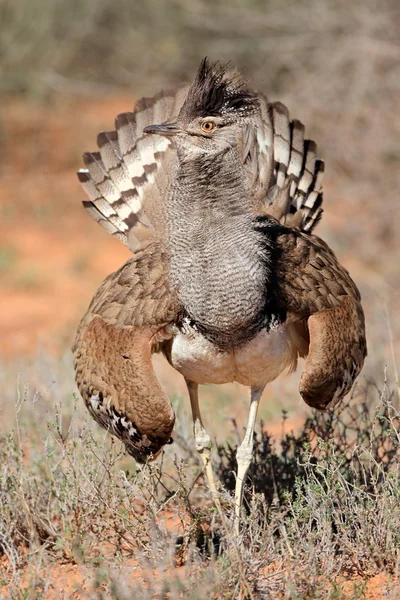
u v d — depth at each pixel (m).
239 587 9.36
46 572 10.06
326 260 11.44
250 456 10.99
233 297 10.05
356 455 11.41
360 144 26.25
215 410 14.99
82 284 25.30
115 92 37.81
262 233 10.30
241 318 10.14
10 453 11.63
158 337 10.81
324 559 9.95
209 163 9.96
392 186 26.22
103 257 27.56
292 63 28.17
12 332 21.58
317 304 10.83
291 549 9.88
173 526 11.00
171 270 10.32
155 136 13.11
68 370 15.55
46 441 11.49
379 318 19.05
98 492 10.63
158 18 37.84
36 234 29.33
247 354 10.44
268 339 10.43
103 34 39.03
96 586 9.34
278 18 29.11
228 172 9.98
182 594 9.15
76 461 11.26
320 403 10.88
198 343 10.48
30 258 27.28
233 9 31.67
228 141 10.01
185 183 10.09
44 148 34.69
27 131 35.34
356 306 11.41
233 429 13.81
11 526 10.68
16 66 38.53
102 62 39.03
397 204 25.73
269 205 12.55
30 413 14.00
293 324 11.02
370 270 24.17
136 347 10.60
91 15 38.88
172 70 36.53
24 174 33.72
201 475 12.30
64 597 9.52
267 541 9.84
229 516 10.66
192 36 36.03
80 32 38.97
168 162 12.83
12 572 10.23
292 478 11.67
